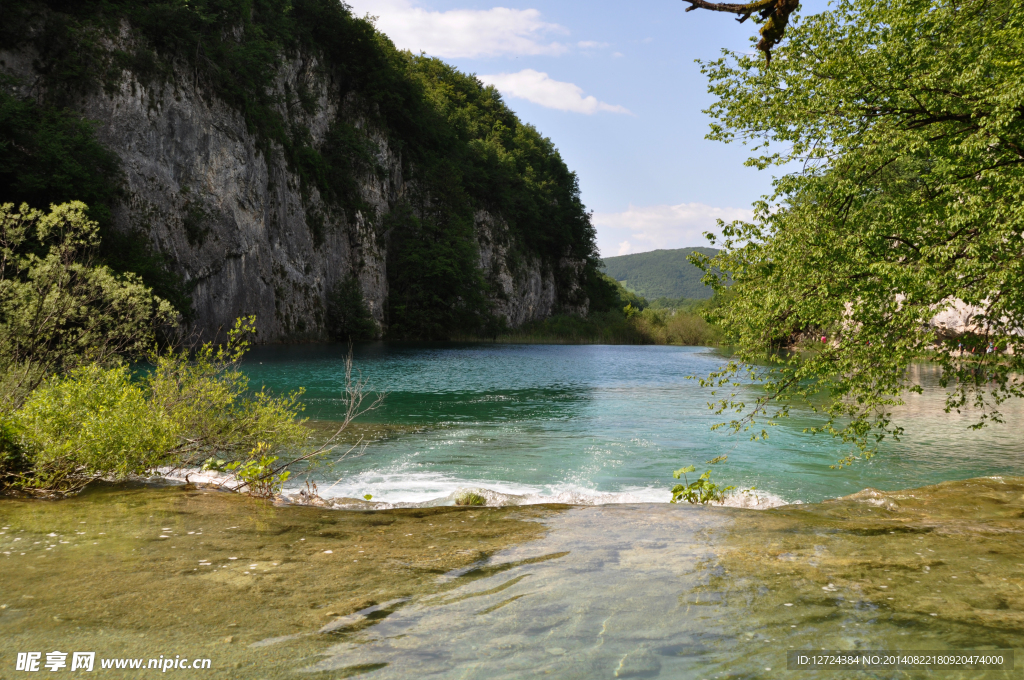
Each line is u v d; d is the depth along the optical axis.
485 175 84.44
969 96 6.02
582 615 3.34
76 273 8.75
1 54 34.94
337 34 63.94
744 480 8.51
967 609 3.39
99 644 2.97
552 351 49.09
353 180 62.19
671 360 38.22
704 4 1.81
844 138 6.45
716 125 7.55
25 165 31.81
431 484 8.08
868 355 6.62
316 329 53.84
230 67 46.25
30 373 8.15
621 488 7.99
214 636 3.07
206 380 8.40
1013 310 6.21
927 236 6.23
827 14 6.94
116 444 7.28
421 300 67.50
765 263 7.14
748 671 2.67
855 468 9.28
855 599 3.56
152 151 38.44
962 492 6.94
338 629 3.16
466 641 3.01
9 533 5.05
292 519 5.71
